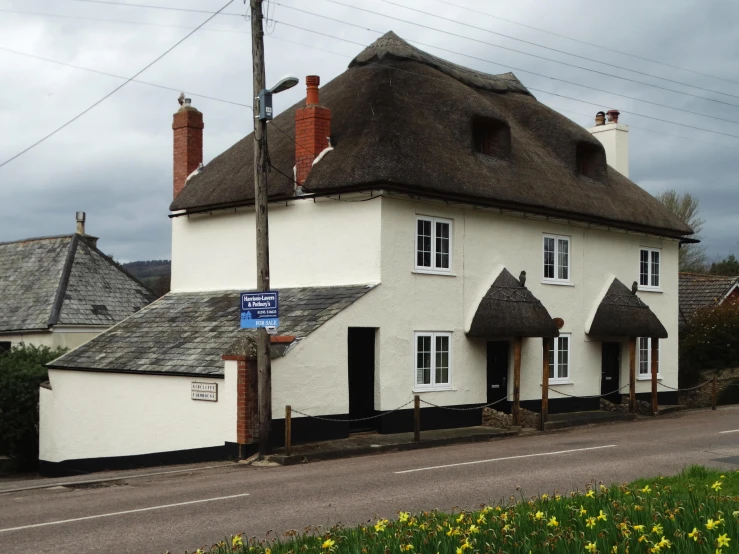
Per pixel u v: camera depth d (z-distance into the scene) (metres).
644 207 30.39
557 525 8.74
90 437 22.14
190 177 27.92
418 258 22.28
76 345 29.41
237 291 24.77
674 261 32.41
